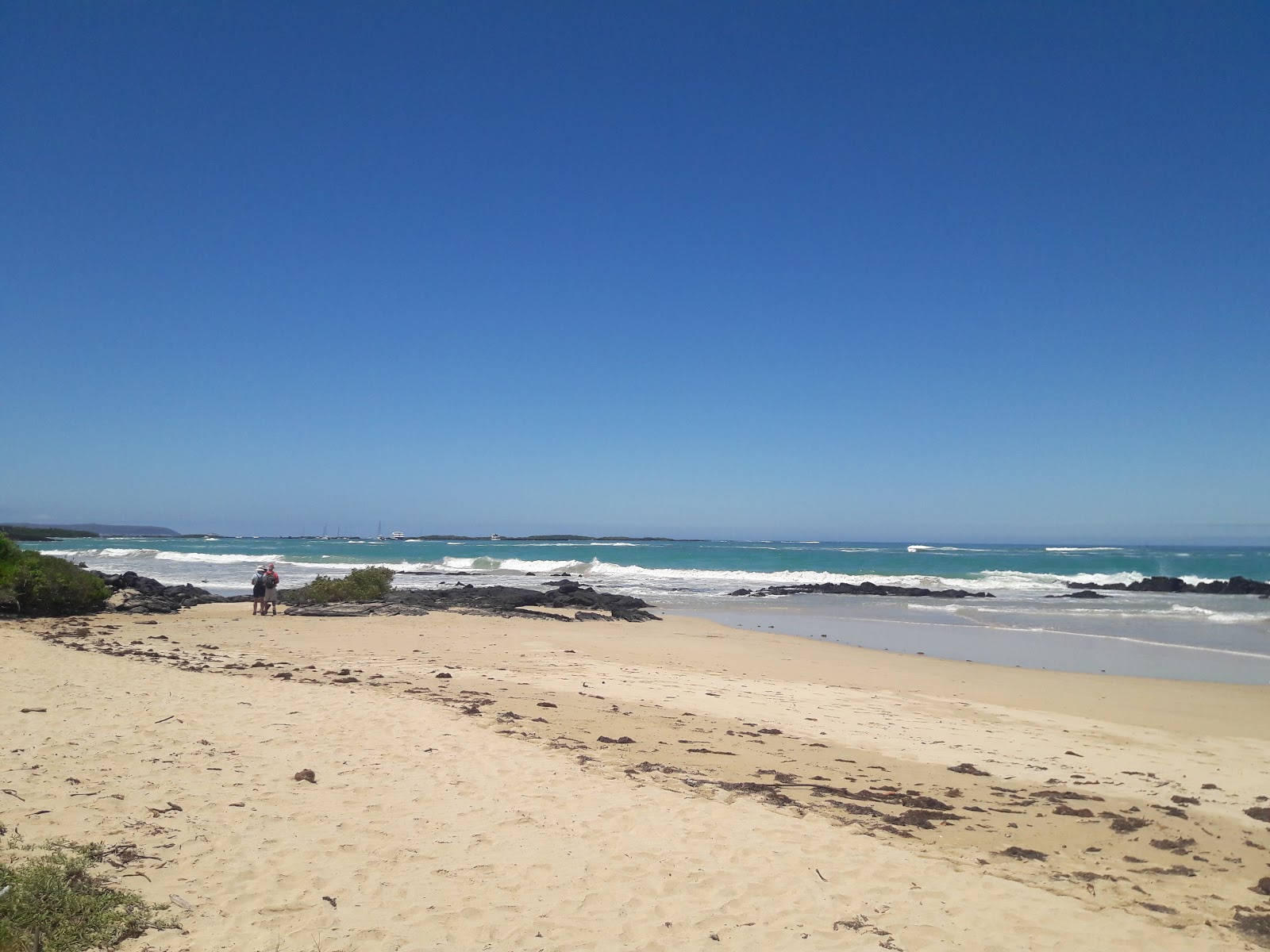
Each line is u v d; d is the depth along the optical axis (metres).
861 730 12.25
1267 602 38.84
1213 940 5.61
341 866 5.63
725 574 54.16
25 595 22.22
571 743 9.80
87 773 6.96
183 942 4.43
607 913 5.32
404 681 13.52
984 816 8.27
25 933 4.25
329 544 140.62
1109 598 41.03
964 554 87.88
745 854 6.49
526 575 54.34
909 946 5.20
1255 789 9.81
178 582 45.22
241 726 9.17
